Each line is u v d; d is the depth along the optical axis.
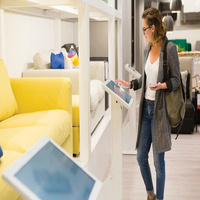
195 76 6.32
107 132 4.42
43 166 0.99
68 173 1.07
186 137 5.52
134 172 4.03
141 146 3.06
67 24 6.68
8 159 1.91
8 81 3.16
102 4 3.69
